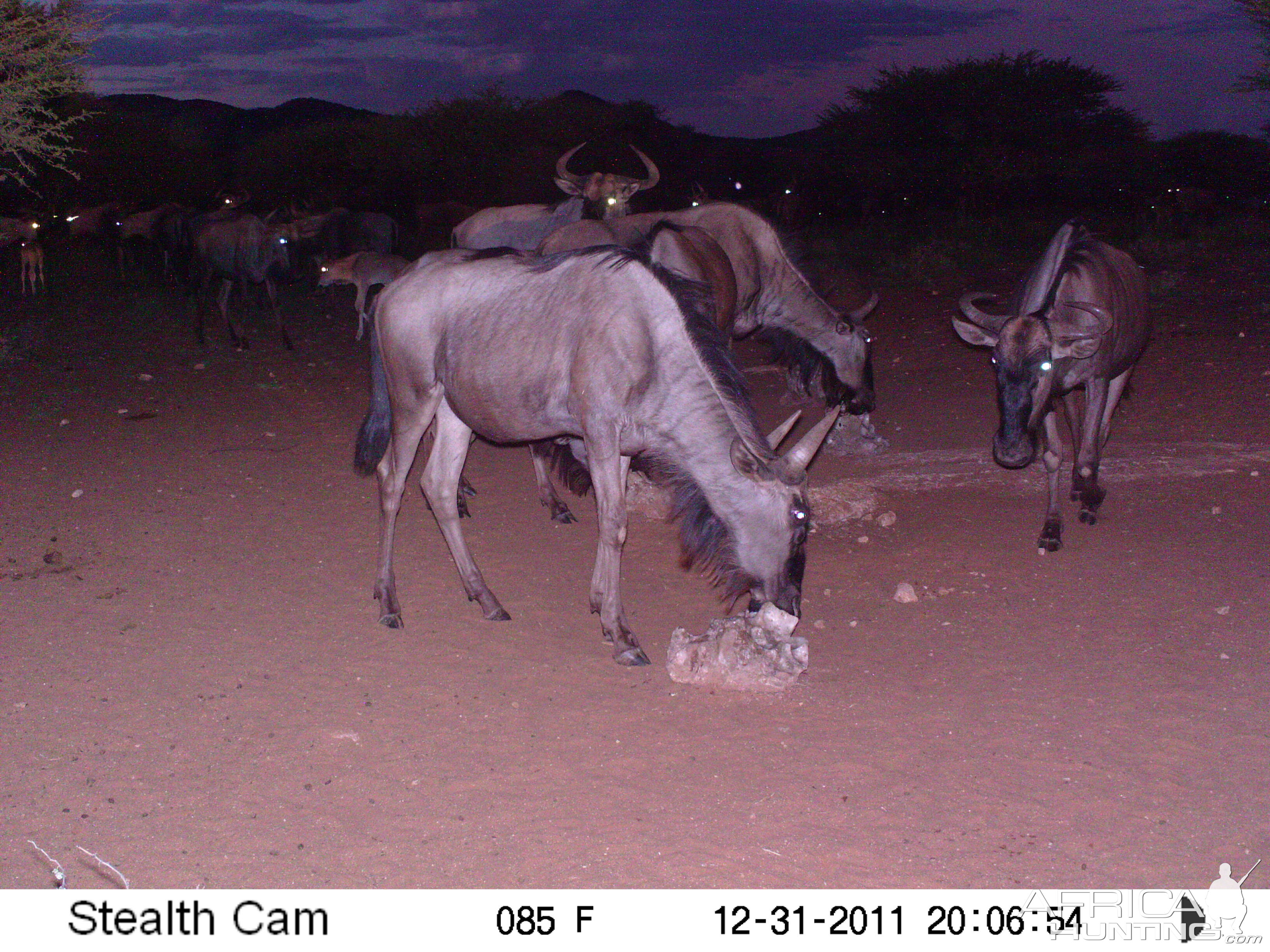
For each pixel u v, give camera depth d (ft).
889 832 14.51
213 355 51.13
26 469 31.12
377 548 25.62
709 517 19.89
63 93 44.86
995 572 23.63
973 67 141.08
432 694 18.57
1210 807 14.93
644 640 20.84
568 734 17.24
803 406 39.01
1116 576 23.02
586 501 29.58
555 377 19.61
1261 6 48.62
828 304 32.89
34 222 71.77
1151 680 18.52
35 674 18.76
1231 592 21.88
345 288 79.97
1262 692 17.95
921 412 38.47
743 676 18.63
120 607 21.70
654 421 19.54
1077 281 24.54
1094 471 25.90
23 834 14.33
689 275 26.73
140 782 15.64
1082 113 140.77
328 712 17.84
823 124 149.69
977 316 24.21
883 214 142.41
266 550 25.26
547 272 20.24
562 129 142.92
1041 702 17.98
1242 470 29.48
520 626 21.44
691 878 13.60
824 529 26.81
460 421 21.98
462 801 15.31
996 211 135.54
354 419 38.55
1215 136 136.98
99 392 42.01
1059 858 13.93
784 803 15.24
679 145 147.84
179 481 30.40
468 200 143.13
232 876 13.57
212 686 18.61
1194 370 41.01
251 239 51.90
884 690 18.60
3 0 41.60
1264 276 63.16
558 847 14.24
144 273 82.23
